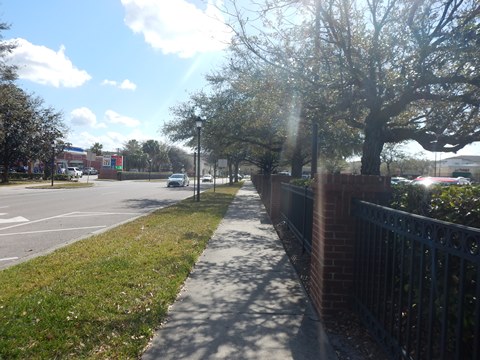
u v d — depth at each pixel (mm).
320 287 4473
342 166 35719
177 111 27422
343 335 3986
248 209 17578
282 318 4426
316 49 7020
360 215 4129
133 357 3443
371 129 7395
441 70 6910
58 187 36188
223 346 3711
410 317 2918
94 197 25297
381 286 3637
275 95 8203
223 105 23156
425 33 6230
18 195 25875
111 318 4234
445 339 2418
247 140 23562
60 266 6562
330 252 4414
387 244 3443
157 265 6508
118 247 8141
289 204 10531
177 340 3830
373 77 6605
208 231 10445
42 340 3707
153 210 17312
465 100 6719
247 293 5309
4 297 4922
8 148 42375
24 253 8156
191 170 119875
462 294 2262
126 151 111250
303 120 10070
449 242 2371
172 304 4836
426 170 71625
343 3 6422
